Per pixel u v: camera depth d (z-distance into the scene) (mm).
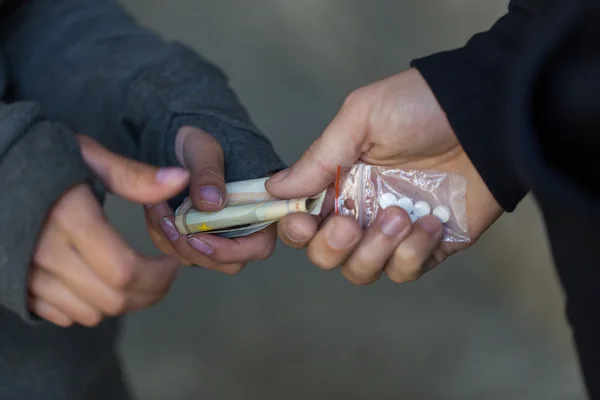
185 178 534
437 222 600
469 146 555
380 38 1430
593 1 430
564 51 432
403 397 924
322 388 930
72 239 509
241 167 616
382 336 987
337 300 1036
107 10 696
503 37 551
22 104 520
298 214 583
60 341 629
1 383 609
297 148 1258
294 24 1479
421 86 590
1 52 660
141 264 510
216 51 1435
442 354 967
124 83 654
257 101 1346
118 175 536
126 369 956
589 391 469
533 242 1036
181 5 1505
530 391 928
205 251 591
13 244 506
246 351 974
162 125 632
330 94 1360
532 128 431
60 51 668
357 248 595
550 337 979
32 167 507
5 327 608
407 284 1053
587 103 428
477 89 551
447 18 1410
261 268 1079
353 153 606
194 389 933
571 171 434
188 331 1005
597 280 453
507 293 1033
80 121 664
